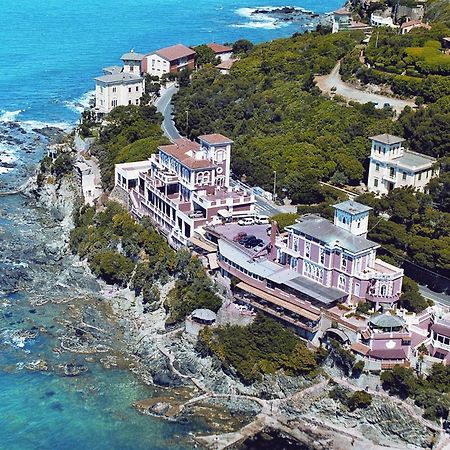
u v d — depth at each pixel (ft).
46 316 645.51
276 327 557.33
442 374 508.94
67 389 554.46
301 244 584.40
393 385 513.86
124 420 523.29
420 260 607.78
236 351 554.87
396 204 651.66
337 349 531.50
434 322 533.55
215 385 555.28
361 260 559.79
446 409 495.41
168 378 564.30
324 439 505.66
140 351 597.93
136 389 555.69
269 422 520.83
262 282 590.55
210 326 586.45
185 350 583.17
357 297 560.20
